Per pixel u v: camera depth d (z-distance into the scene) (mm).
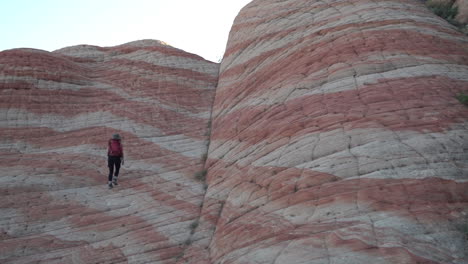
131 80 21125
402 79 13148
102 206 14398
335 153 11312
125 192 15086
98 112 18812
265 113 15289
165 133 18375
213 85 22469
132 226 13523
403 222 8844
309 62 16000
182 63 23047
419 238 8492
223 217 12703
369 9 17938
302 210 10281
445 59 14203
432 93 12352
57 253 12586
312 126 12734
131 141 17516
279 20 21422
